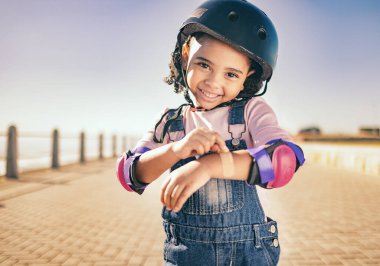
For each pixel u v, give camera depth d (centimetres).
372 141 2981
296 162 95
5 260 289
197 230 107
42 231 373
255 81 114
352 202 548
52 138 965
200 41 104
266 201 122
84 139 1190
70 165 1084
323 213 468
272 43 103
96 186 682
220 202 107
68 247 324
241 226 107
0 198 541
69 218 429
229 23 96
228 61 101
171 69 130
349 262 291
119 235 363
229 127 112
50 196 567
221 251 105
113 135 1573
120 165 109
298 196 604
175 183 82
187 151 86
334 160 1345
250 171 87
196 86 107
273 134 100
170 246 113
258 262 106
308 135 3469
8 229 379
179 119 122
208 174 84
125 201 540
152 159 94
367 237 359
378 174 998
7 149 746
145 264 285
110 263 287
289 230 386
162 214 117
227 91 105
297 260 296
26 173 843
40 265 279
